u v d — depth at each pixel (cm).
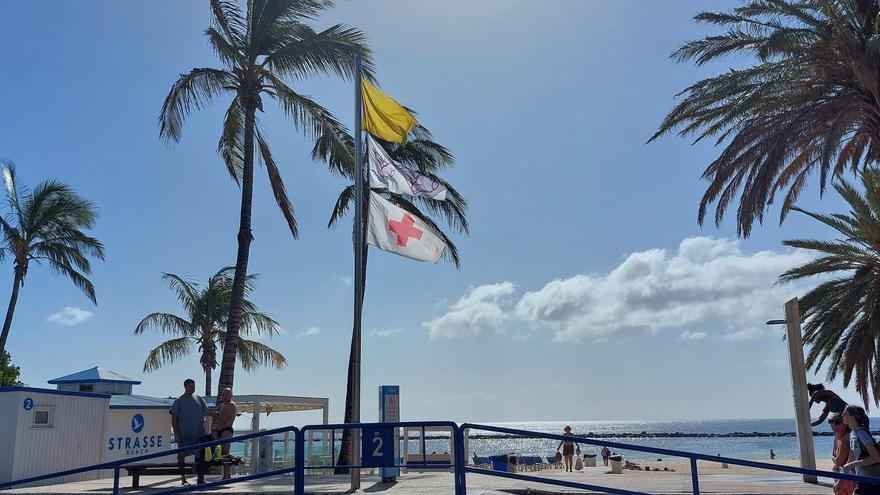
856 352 2236
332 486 1360
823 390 1177
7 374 3631
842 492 954
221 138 2364
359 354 1349
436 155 2886
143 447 2066
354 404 1321
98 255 3447
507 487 1365
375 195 1465
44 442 1581
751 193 2058
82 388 2289
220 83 2255
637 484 1694
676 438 17725
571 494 1317
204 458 1324
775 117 2000
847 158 2420
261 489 1293
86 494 1267
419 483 1438
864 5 1895
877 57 1842
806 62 1900
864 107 1959
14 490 1381
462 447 909
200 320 3978
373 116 1559
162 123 2195
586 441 860
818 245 2309
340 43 2131
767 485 1562
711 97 2052
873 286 2189
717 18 2044
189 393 1355
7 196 3300
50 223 3356
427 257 1488
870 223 2202
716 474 2164
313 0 2238
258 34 2212
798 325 1761
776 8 1936
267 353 3962
